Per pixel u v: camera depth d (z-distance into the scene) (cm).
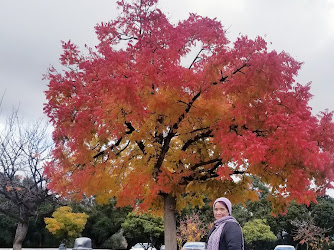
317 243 4053
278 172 923
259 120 909
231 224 399
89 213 4297
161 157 1005
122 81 816
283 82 903
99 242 4731
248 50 882
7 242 4500
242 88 882
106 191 1141
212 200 1149
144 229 3809
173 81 860
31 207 1811
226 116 964
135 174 984
